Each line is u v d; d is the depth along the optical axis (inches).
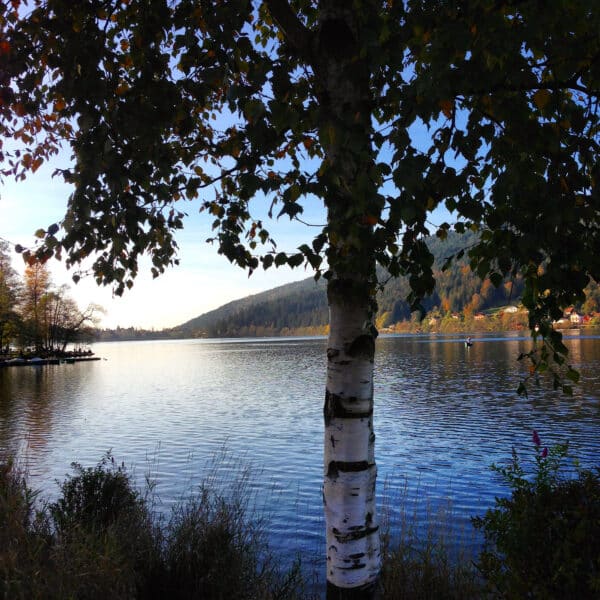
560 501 123.3
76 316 3383.4
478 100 88.4
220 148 167.2
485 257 108.0
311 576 257.4
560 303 105.0
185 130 129.7
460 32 71.0
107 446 698.8
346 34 103.4
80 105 106.9
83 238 132.0
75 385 1739.7
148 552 160.1
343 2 104.0
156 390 1569.9
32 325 2891.2
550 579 116.0
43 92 164.4
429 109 75.7
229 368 2677.2
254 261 159.5
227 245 158.7
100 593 137.7
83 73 110.5
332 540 118.1
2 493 180.1
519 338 5974.4
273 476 517.3
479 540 269.3
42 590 130.0
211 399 1312.7
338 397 118.5
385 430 805.2
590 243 92.6
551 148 81.9
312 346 6018.7
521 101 83.6
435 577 167.9
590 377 1561.3
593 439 702.5
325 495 120.5
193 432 812.6
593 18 74.2
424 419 913.5
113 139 123.3
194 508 182.7
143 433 807.1
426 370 2096.5
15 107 139.7
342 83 103.0
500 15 75.3
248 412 1054.4
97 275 153.3
